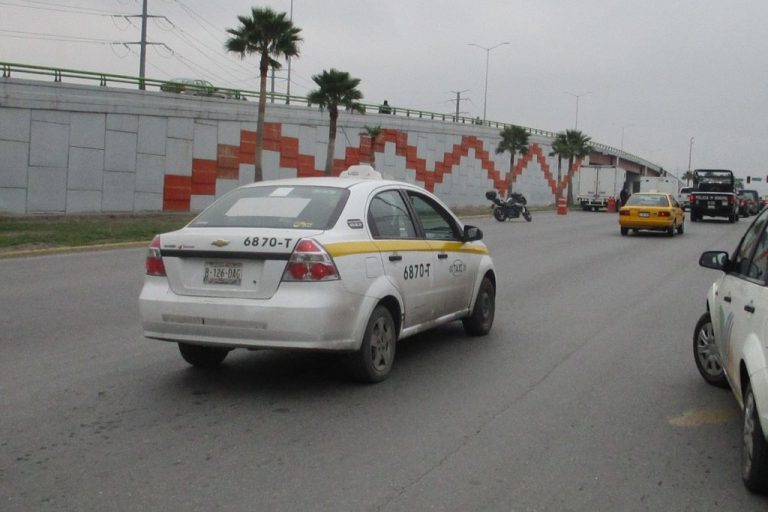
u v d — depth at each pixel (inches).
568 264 686.5
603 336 364.8
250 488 177.3
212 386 263.7
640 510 170.6
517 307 446.3
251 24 1245.7
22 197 1075.3
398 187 299.9
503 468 193.2
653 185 2512.3
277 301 235.8
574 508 170.6
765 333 172.4
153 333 252.7
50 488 175.9
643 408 248.4
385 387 265.9
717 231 1273.4
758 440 174.1
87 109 1139.9
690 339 360.2
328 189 274.8
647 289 530.3
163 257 252.5
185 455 198.1
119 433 214.4
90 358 300.8
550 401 254.4
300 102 1635.1
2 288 484.4
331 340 240.7
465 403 249.4
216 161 1364.4
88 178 1153.4
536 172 2856.8
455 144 2229.3
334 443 208.8
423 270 291.6
